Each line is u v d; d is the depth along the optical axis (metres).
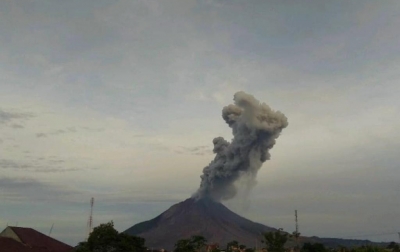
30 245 78.12
